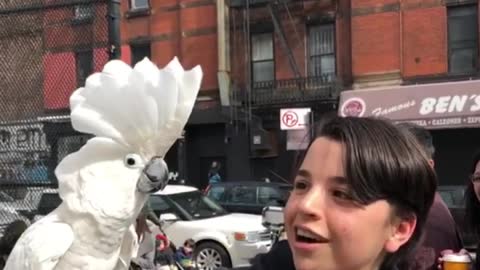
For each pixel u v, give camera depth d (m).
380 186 1.17
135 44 21.22
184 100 2.46
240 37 19.98
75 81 4.59
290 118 14.15
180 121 2.47
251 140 19.67
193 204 10.95
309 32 19.27
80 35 4.51
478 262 2.65
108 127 2.45
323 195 1.17
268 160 19.70
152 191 2.53
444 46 17.42
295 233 1.19
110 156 2.48
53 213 2.60
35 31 4.70
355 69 18.34
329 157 1.18
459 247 2.87
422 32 17.66
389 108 17.02
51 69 4.66
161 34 20.89
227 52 19.92
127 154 2.47
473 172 2.95
